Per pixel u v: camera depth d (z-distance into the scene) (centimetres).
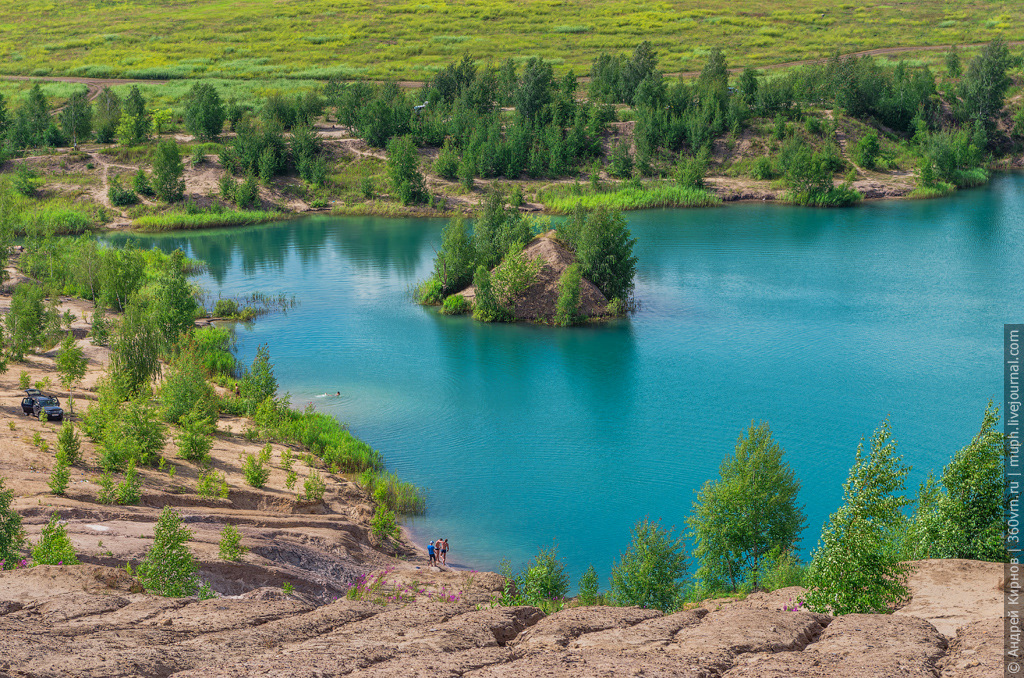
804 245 13250
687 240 13750
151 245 14338
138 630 2297
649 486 5662
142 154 17950
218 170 17775
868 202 17038
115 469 5006
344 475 5850
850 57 19975
